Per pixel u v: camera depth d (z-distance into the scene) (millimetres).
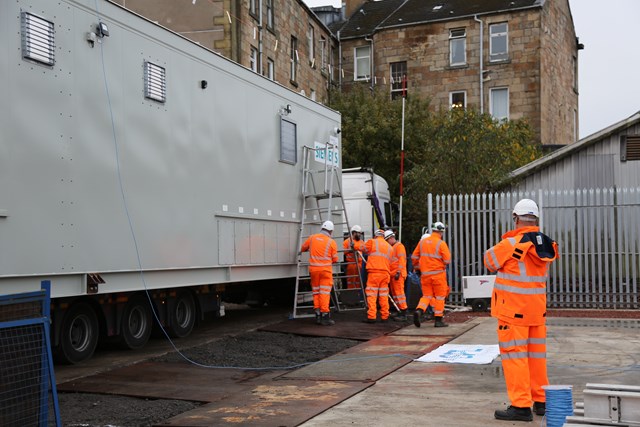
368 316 13430
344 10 36906
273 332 12234
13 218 7387
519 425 6148
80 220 8336
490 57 32469
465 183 19734
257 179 12516
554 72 33969
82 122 8430
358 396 7375
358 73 34625
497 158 19875
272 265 13070
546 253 6402
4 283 7328
